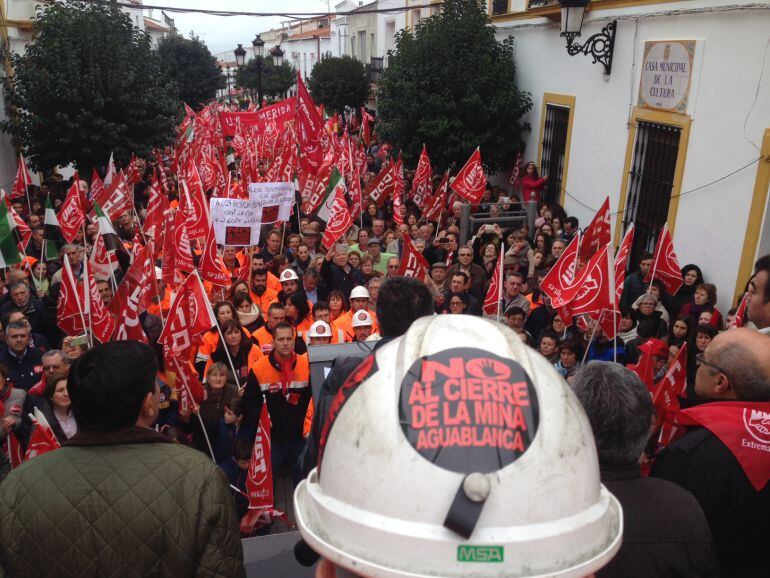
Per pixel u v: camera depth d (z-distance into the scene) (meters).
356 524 1.26
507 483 1.23
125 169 16.73
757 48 7.61
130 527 1.99
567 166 12.74
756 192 7.64
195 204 8.94
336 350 4.02
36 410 4.38
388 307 2.71
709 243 8.52
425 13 25.52
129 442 2.12
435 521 1.22
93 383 2.10
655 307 7.55
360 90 32.81
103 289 7.97
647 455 4.41
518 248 10.11
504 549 1.20
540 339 7.25
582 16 10.16
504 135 15.06
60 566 1.98
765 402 2.55
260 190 9.47
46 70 15.44
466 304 8.00
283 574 2.88
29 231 9.94
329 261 9.46
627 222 10.59
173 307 5.67
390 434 1.29
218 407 5.65
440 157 15.23
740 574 2.50
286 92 45.16
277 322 7.07
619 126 10.73
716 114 8.34
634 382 2.24
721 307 8.29
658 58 9.54
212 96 39.66
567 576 1.23
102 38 15.95
